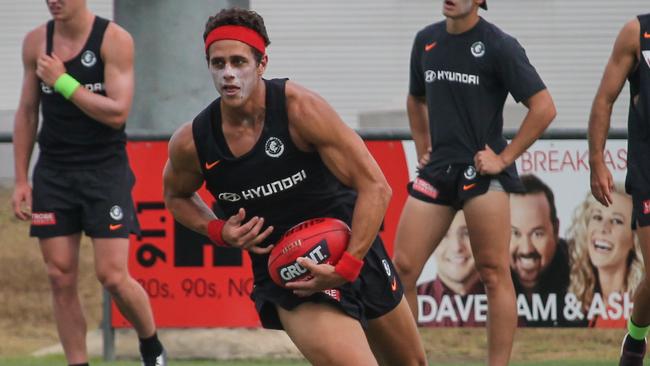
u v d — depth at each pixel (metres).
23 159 24.59
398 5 71.31
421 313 29.38
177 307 29.45
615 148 29.34
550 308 29.44
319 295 17.19
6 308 36.62
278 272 17.02
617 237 29.42
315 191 17.22
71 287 24.09
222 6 32.91
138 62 32.81
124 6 32.91
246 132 16.73
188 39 32.66
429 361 30.30
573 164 29.34
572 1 71.94
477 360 30.47
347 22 71.62
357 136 16.91
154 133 29.36
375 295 17.88
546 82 71.75
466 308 29.27
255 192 17.03
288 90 16.64
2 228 41.16
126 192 24.31
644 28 22.36
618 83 22.72
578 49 71.81
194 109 32.72
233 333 29.73
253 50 16.31
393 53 71.12
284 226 17.48
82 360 24.08
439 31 24.62
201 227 17.91
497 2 72.56
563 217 29.42
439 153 24.34
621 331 31.17
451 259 29.27
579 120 71.38
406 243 24.38
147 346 25.06
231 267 29.41
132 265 29.42
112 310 29.81
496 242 24.14
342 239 17.02
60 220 23.92
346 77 71.19
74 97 23.41
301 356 29.84
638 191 22.50
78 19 23.86
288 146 16.70
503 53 23.81
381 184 16.89
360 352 16.81
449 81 24.20
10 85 70.44
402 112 66.06
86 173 23.88
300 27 71.44
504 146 24.45
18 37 71.38
